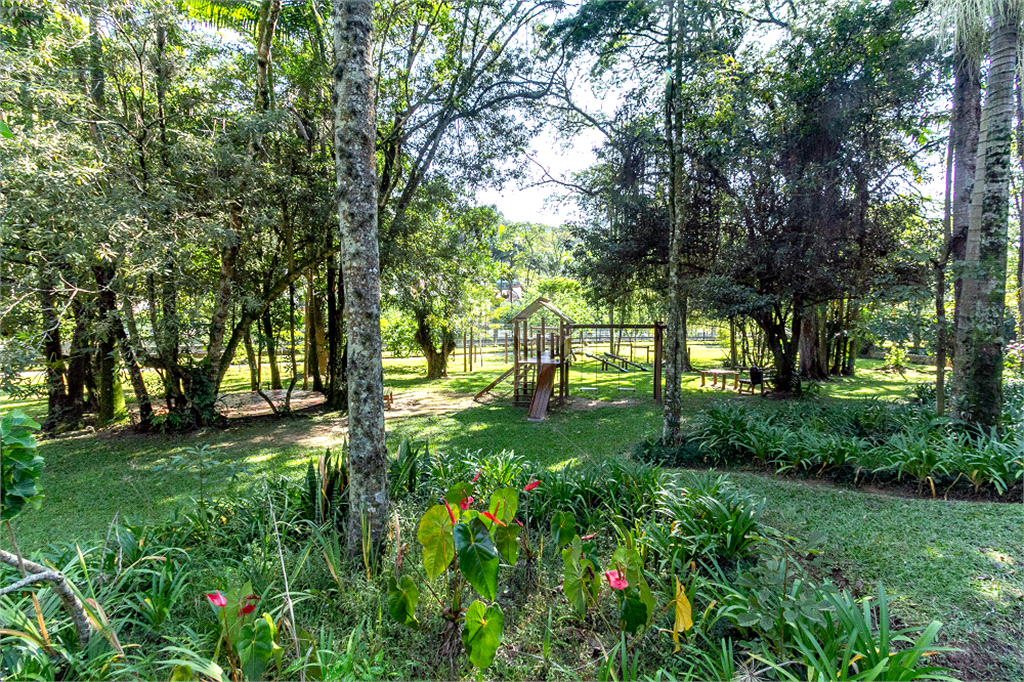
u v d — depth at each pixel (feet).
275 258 32.78
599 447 22.22
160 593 8.84
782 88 29.73
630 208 39.19
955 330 19.01
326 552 9.48
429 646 8.30
